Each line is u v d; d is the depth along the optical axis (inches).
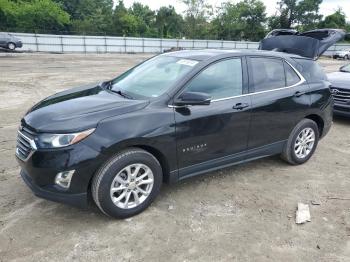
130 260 121.9
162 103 147.4
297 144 205.3
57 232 135.8
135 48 1707.7
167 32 3034.0
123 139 133.8
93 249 126.7
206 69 161.6
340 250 131.8
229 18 2763.3
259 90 179.5
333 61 1378.0
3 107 338.0
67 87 478.0
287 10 2891.2
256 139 181.5
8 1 2517.2
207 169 166.6
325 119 215.5
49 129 130.2
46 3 2529.5
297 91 194.7
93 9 3230.8
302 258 126.4
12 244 127.9
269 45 332.5
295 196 171.9
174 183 160.4
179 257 124.2
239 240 135.0
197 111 154.4
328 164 215.6
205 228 141.8
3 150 217.5
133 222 143.9
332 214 156.9
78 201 133.3
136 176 144.6
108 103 146.2
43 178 130.6
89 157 128.6
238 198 167.2
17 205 153.9
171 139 147.3
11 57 987.9
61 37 1530.5
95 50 1616.6
